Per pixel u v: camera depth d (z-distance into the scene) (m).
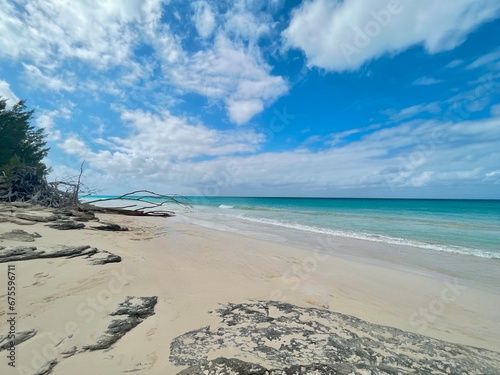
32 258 5.28
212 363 2.42
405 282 6.25
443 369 2.47
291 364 2.43
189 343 2.82
